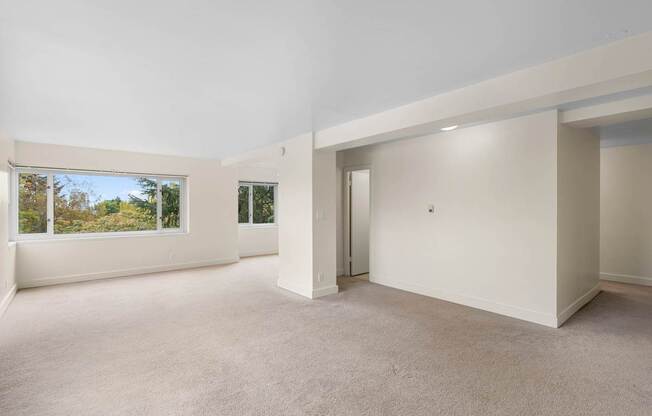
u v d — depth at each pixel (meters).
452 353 2.88
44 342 3.14
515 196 3.78
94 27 1.84
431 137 4.64
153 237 6.38
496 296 3.95
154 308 4.16
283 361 2.76
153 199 6.58
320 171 4.72
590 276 4.47
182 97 3.05
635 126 4.16
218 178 7.20
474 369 2.60
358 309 4.10
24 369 2.63
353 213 6.13
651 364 2.66
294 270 4.97
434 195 4.59
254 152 5.99
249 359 2.80
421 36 1.97
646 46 1.96
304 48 2.12
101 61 2.29
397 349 2.96
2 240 4.05
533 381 2.42
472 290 4.18
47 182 5.48
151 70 2.45
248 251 8.25
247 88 2.83
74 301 4.46
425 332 3.35
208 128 4.32
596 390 2.30
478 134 4.12
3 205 4.15
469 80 2.67
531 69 2.43
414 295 4.73
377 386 2.38
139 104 3.27
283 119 3.90
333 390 2.33
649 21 1.81
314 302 4.41
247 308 4.16
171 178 6.75
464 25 1.84
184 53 2.17
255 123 4.07
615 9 1.69
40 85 2.73
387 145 5.26
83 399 2.23
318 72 2.50
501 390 2.31
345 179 6.06
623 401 2.17
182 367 2.66
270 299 4.56
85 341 3.17
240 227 8.14
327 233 4.81
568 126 3.71
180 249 6.69
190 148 5.84
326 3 1.61
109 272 5.91
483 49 2.14
